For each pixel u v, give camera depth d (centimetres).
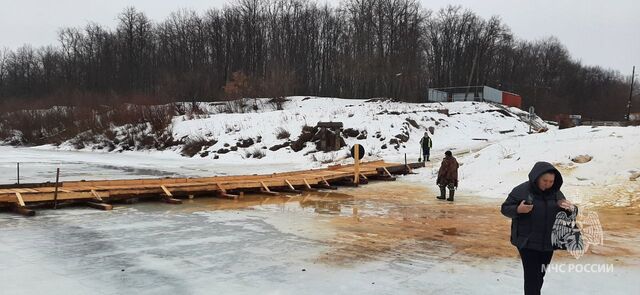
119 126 4506
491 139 3691
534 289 500
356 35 6550
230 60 7300
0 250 827
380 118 3547
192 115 4284
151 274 706
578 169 1628
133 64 7762
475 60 7806
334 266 762
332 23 7356
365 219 1178
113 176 2203
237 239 941
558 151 1802
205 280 682
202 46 7531
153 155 3750
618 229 1052
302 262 783
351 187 1862
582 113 9338
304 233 1006
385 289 653
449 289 655
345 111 4019
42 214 1186
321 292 638
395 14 6494
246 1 7425
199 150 3572
